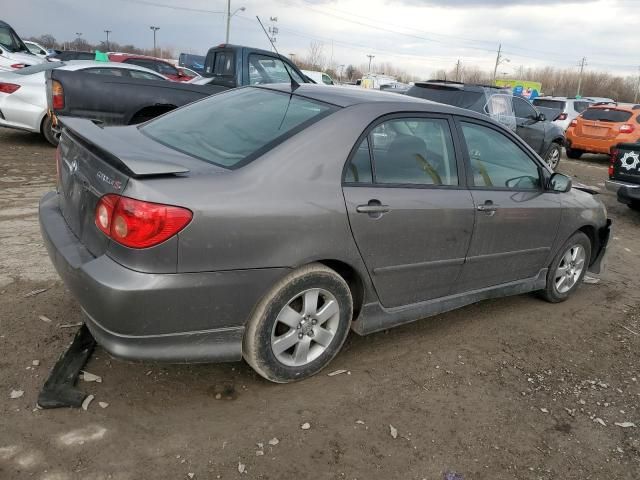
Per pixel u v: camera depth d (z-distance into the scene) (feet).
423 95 33.99
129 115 27.45
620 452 9.48
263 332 9.39
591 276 18.63
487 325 13.93
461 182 11.98
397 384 10.73
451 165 11.88
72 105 26.35
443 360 11.87
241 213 8.57
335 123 10.05
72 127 10.09
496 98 34.04
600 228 16.37
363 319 10.91
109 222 8.23
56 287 13.04
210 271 8.48
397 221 10.51
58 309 12.01
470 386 10.98
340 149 9.91
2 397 9.02
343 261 9.93
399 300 11.41
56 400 8.94
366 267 10.38
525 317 14.69
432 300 12.16
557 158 41.24
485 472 8.64
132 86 27.30
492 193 12.52
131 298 8.00
